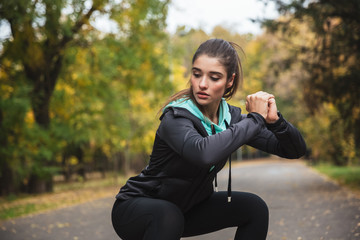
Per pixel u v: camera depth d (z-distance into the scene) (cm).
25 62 1447
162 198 188
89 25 1591
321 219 652
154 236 173
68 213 938
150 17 1683
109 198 1306
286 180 1784
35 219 847
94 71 1755
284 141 191
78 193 1584
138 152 2973
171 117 174
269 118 183
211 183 197
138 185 189
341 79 1241
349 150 2033
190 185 186
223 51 175
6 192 1747
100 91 1808
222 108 192
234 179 2058
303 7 1181
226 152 161
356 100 1287
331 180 1650
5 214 922
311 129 2667
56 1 1259
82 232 660
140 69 1845
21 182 1891
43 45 1585
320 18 1182
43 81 1695
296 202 913
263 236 202
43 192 1798
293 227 597
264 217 202
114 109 1927
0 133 1497
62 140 1805
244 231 202
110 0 1544
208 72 173
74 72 1833
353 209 738
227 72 175
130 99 2288
